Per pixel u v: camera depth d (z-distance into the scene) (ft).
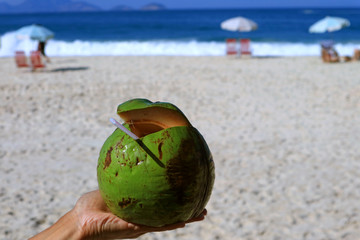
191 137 3.84
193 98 35.99
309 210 18.17
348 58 57.31
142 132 3.91
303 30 148.87
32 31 55.06
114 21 225.35
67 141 26.43
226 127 28.81
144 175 3.66
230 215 17.84
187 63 55.62
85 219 3.65
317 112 32.17
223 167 22.48
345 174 21.54
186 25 177.88
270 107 33.45
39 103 34.17
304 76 45.55
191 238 16.34
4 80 42.73
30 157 23.98
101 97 36.17
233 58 62.49
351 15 296.10
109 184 3.76
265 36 124.88
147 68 50.75
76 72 48.11
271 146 25.40
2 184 20.59
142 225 3.84
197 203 3.89
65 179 21.26
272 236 16.35
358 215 17.69
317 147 25.18
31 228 16.71
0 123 29.55
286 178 21.21
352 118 30.55
